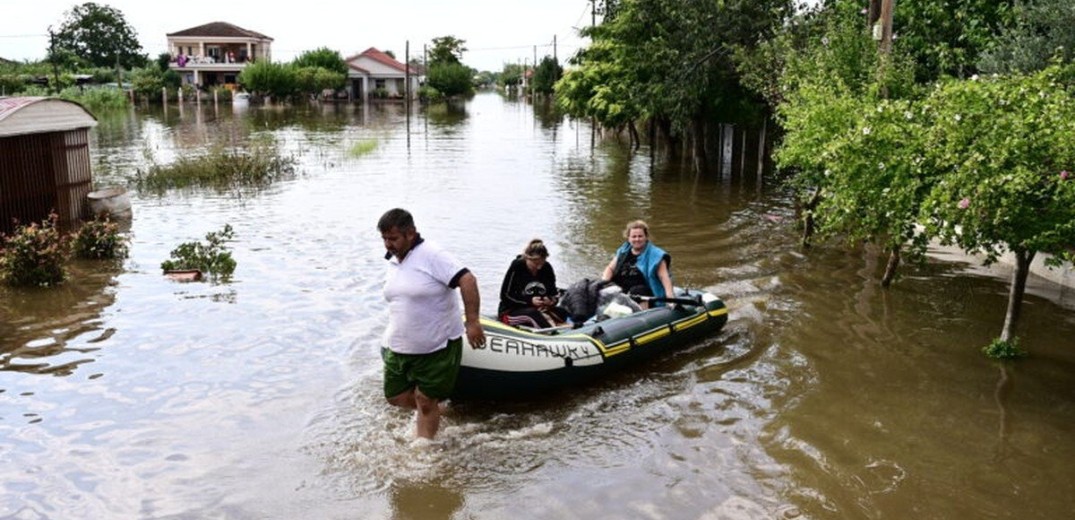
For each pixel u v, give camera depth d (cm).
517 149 2953
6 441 604
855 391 704
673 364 776
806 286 1037
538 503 528
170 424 634
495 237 1343
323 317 895
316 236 1331
